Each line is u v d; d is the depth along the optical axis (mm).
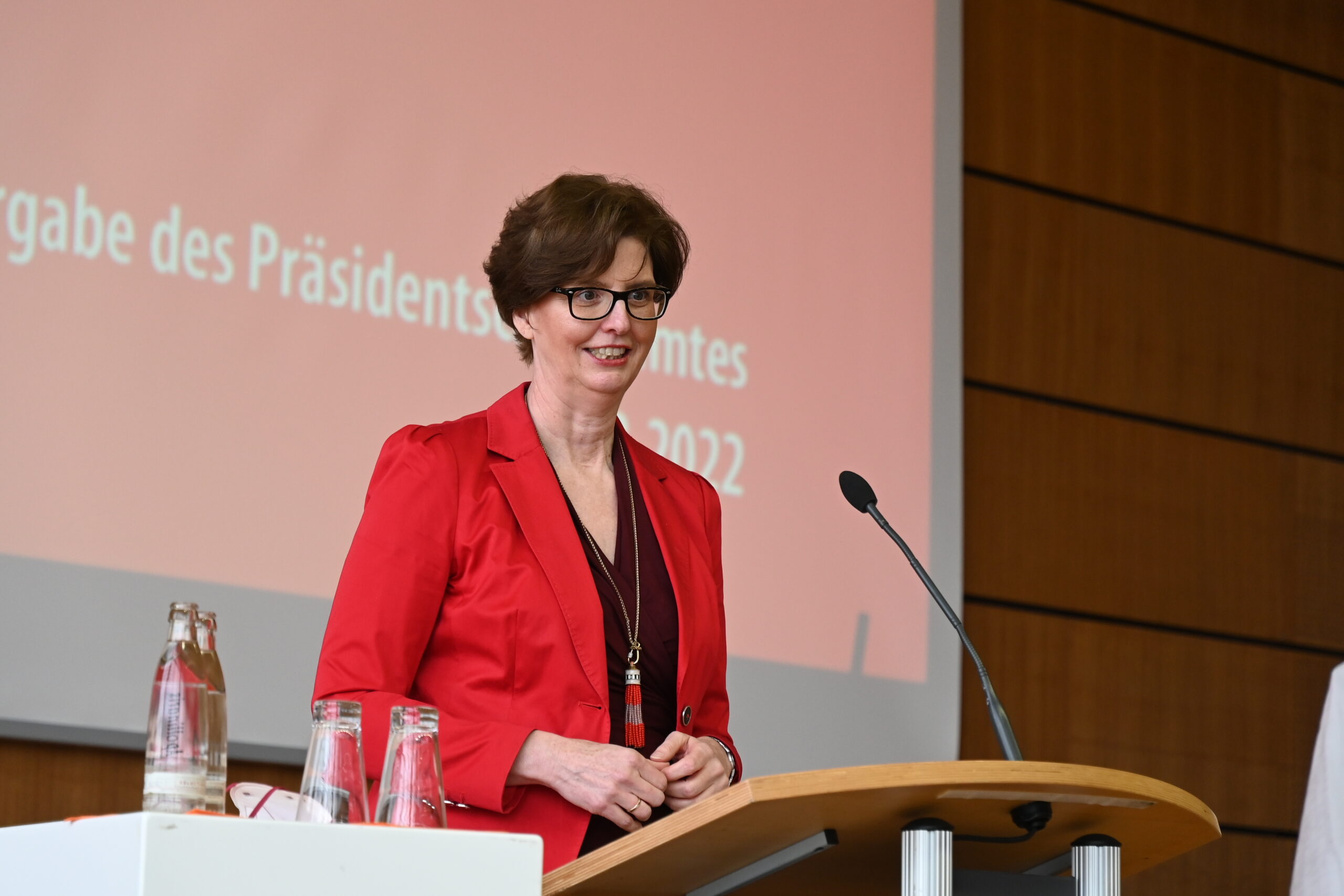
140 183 3518
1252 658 5035
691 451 4160
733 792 1563
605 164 4184
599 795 1966
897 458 4449
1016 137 5020
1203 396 5152
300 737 3500
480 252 3949
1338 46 5633
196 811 1452
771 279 4371
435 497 2193
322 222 3740
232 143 3650
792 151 4477
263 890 1297
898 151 4641
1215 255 5270
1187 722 4879
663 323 4188
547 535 2223
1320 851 2582
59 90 3455
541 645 2158
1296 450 5277
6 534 3258
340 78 3824
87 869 1317
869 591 4332
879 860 1867
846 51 4613
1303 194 5469
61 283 3391
